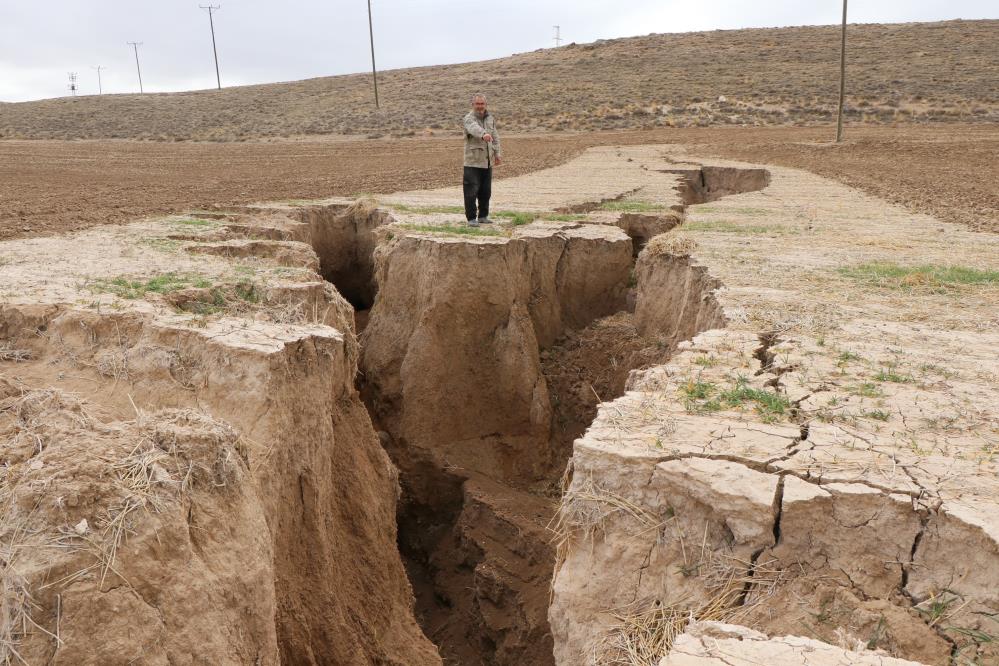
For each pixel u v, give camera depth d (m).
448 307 10.55
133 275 7.77
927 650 3.09
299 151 42.69
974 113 48.06
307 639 5.28
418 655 6.68
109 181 25.45
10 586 3.21
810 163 29.81
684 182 22.20
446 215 13.89
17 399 4.68
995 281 8.65
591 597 3.79
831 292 8.10
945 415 4.54
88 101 83.69
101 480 3.63
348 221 15.40
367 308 15.22
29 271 7.87
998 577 3.18
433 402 10.57
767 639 2.79
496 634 8.45
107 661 3.27
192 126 62.62
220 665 3.67
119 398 5.42
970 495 3.53
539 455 10.74
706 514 3.67
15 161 34.59
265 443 5.03
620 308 12.35
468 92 72.62
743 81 65.69
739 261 9.78
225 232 12.04
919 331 6.59
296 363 5.54
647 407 4.59
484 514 9.43
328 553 5.66
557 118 56.97
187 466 3.97
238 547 4.02
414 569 10.12
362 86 83.94
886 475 3.71
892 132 42.16
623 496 3.86
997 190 20.25
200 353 5.49
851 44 76.94
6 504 3.50
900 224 13.54
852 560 3.47
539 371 11.10
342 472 6.52
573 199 16.34
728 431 4.21
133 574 3.47
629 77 72.88
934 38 75.19
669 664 2.63
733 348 5.94
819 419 4.47
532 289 11.59
